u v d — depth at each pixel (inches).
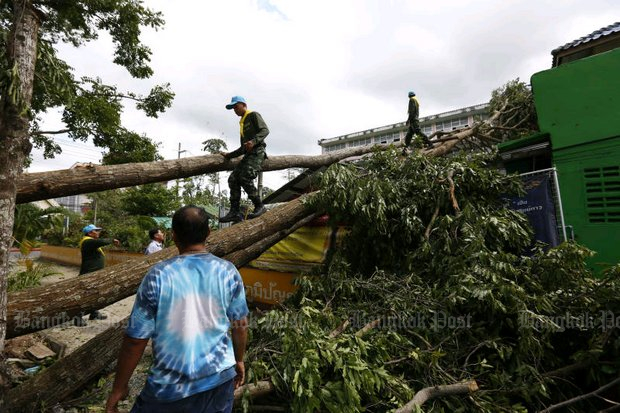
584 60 164.9
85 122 307.1
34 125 307.0
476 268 123.1
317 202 181.3
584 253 117.8
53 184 120.7
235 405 96.9
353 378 92.1
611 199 149.8
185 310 63.1
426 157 190.4
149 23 340.5
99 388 127.6
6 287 98.3
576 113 163.9
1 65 96.0
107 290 120.8
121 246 500.4
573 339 119.9
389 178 191.6
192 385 60.8
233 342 74.5
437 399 101.2
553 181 161.3
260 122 177.0
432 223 163.3
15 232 251.4
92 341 122.9
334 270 160.7
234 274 72.2
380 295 138.6
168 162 159.9
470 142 330.3
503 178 167.8
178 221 71.4
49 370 115.7
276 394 101.4
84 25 304.8
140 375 143.6
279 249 246.5
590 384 109.6
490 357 113.2
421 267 155.5
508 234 143.3
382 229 166.9
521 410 97.0
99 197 876.0
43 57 107.5
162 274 64.4
